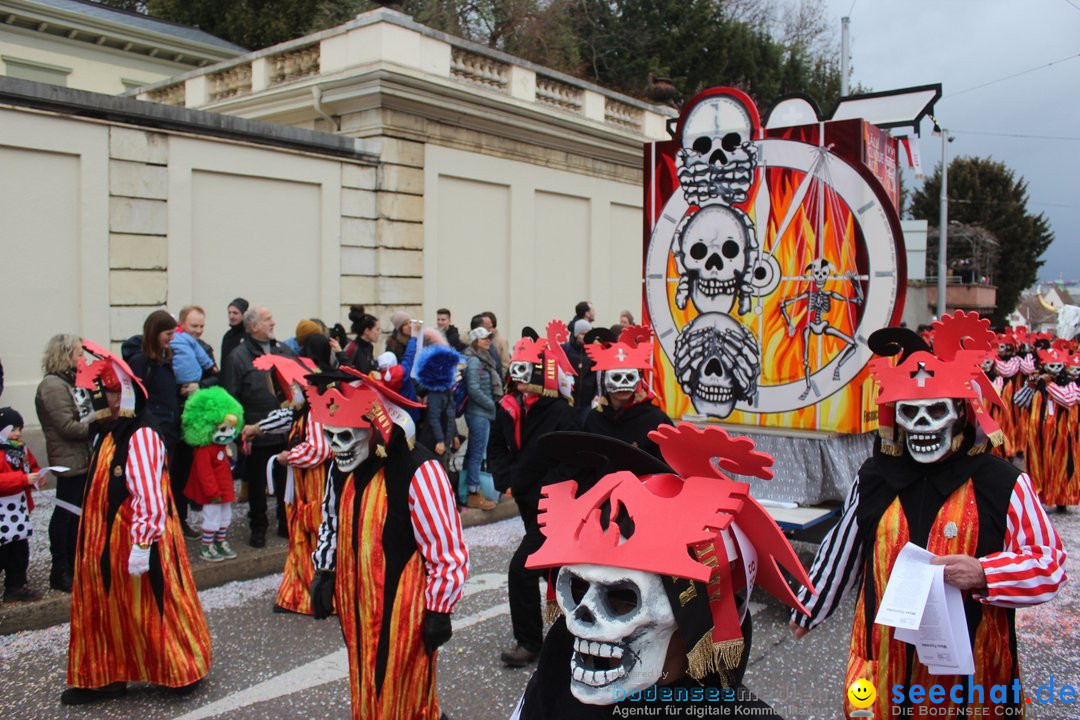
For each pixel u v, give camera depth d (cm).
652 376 695
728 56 2880
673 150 673
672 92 1720
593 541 176
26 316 906
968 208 4172
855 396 608
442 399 789
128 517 424
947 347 297
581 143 1541
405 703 324
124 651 435
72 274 941
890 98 737
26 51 1870
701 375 674
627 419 479
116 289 971
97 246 955
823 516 601
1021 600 249
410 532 329
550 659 209
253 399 733
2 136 879
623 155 1648
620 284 1689
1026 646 554
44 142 909
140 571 410
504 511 861
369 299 1240
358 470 338
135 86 2052
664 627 177
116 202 969
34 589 566
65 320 937
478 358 855
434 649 334
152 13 2659
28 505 552
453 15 2589
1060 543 260
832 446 618
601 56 2864
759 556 199
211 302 1066
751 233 644
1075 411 972
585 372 919
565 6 2731
